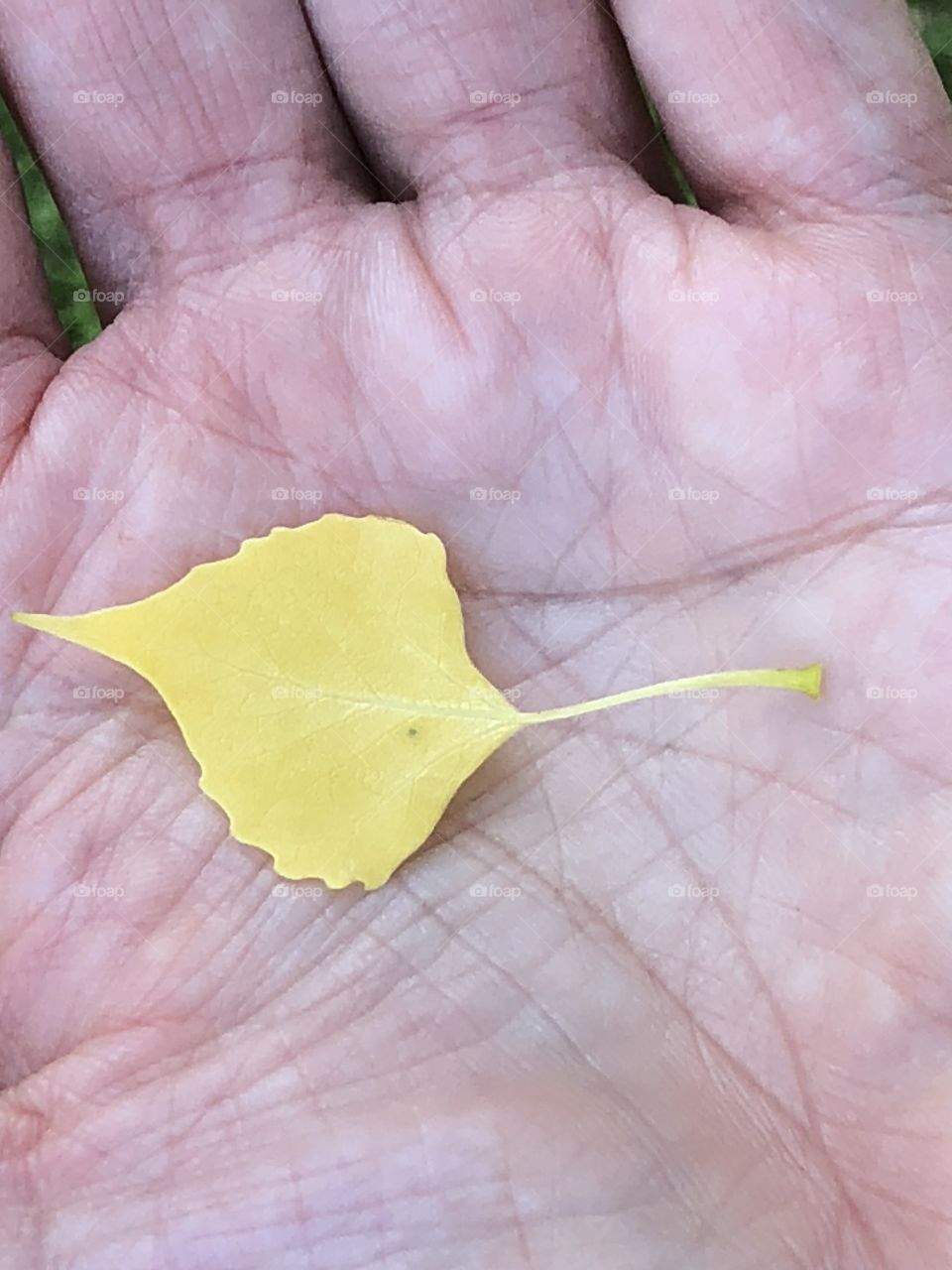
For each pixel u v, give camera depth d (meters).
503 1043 0.08
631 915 0.08
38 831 0.08
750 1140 0.08
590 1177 0.07
